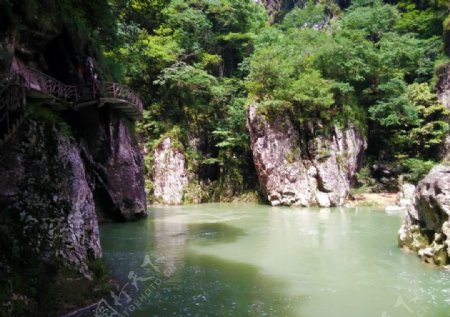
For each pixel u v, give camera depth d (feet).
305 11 168.35
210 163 119.96
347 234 59.06
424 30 131.85
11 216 28.91
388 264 41.63
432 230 43.83
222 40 138.10
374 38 131.13
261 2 192.34
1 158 29.76
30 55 51.62
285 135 101.24
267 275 38.70
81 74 62.03
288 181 99.55
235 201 116.37
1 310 24.77
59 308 28.09
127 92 67.82
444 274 37.68
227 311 29.45
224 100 125.49
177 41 125.08
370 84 113.19
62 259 30.68
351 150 101.55
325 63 108.27
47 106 48.70
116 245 52.80
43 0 51.72
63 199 32.63
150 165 112.37
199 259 45.11
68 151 34.88
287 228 65.67
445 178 41.06
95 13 67.26
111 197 71.61
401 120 109.40
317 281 36.65
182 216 83.15
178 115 120.57
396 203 93.86
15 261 27.76
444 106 111.34
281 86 103.09
